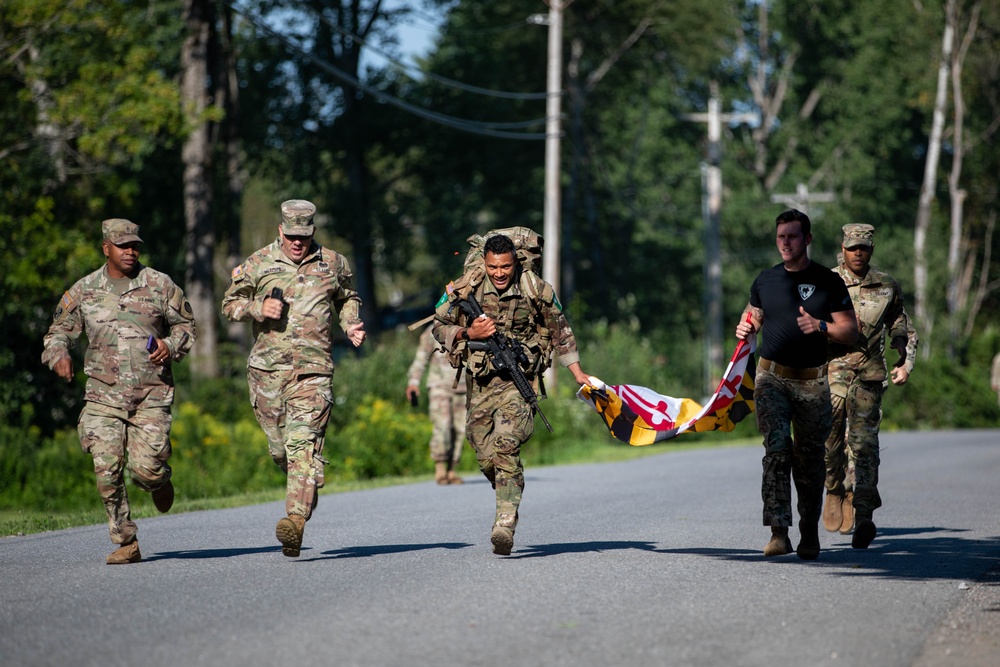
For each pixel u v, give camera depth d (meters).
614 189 193.25
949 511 40.31
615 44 168.25
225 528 35.09
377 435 64.06
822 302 27.59
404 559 27.80
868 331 31.66
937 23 164.62
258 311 26.92
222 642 19.08
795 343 27.72
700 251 198.88
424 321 28.14
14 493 55.78
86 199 81.94
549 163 94.06
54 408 74.19
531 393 27.30
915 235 181.62
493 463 28.05
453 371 51.84
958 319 149.00
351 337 27.78
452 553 28.91
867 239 31.70
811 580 25.08
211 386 88.00
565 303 175.38
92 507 55.09
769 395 28.03
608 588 23.80
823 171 199.25
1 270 71.31
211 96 115.94
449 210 176.88
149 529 34.84
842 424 32.97
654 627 20.30
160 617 20.97
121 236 27.22
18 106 77.75
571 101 171.00
